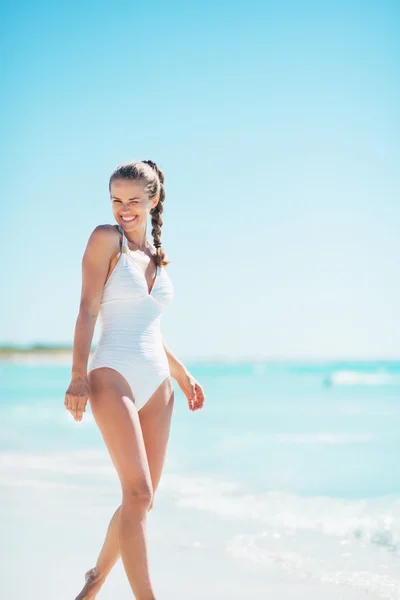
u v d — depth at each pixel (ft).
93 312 10.27
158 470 10.59
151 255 11.21
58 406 48.78
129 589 11.99
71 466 23.62
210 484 20.29
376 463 23.61
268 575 12.31
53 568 12.95
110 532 10.23
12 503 18.04
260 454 26.05
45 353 198.08
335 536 14.65
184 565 12.94
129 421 9.80
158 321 10.96
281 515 16.44
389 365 194.49
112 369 10.12
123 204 10.77
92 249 10.39
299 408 48.55
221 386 89.30
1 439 30.73
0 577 12.44
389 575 12.14
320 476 21.29
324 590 11.49
